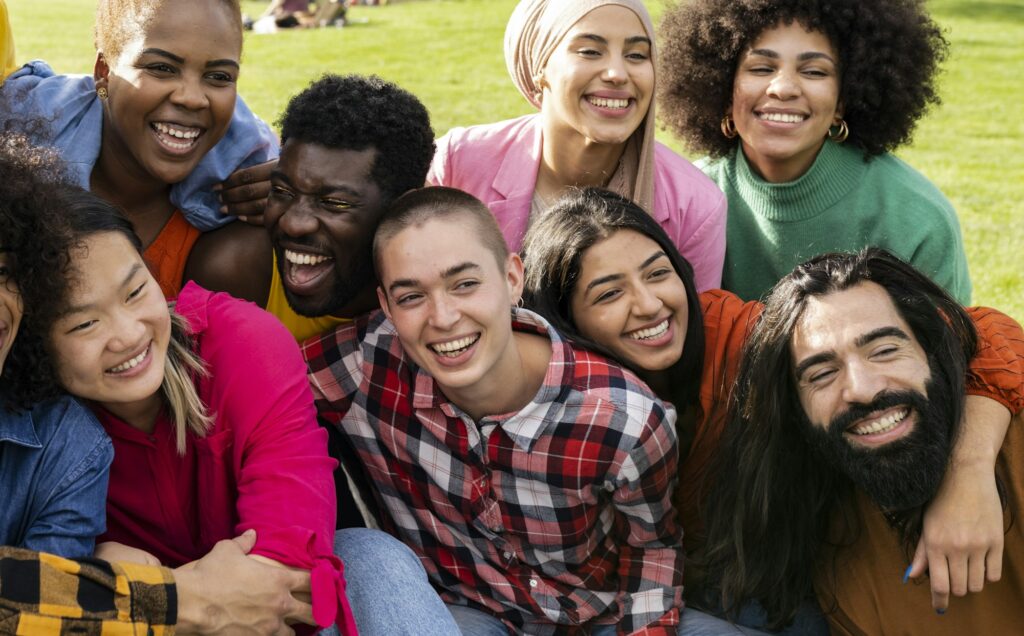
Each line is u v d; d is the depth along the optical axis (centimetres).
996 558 263
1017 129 1111
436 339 275
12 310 229
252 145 341
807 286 283
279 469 259
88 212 236
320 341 308
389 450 304
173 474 265
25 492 242
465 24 1617
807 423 284
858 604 295
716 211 371
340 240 299
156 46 303
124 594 230
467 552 304
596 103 354
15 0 1705
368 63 1327
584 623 305
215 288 342
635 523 303
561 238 309
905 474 269
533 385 294
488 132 385
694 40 392
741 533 299
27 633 219
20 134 255
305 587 254
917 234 378
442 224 273
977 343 290
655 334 311
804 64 367
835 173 382
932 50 385
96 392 241
